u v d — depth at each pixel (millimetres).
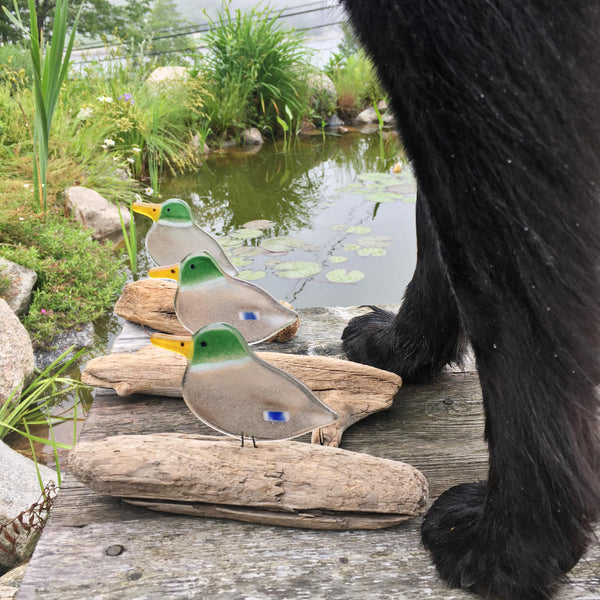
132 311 2307
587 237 1018
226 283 1565
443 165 1008
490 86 951
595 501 1120
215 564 1343
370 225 5734
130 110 7684
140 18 19938
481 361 1119
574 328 1047
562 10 939
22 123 6582
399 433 1814
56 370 3824
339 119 11062
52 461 3090
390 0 948
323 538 1409
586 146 979
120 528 1439
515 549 1169
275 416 1371
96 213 5613
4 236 4516
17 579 2145
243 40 9836
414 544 1391
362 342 2162
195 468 1408
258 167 8039
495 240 1017
